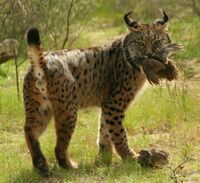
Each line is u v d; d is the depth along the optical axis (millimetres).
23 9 20906
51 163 14273
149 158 13547
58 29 24281
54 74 13219
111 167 13828
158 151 13703
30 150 13477
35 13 22609
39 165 13352
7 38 22578
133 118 17125
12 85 21547
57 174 13398
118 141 14438
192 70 22938
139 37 14352
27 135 13484
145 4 31859
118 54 14570
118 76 14492
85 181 12883
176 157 14219
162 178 12703
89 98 14367
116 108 14445
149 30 14398
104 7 35562
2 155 14547
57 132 13586
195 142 15242
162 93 19359
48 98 13328
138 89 14648
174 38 26547
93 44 28203
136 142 15500
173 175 12742
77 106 13867
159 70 13906
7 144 15758
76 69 13828
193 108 18016
